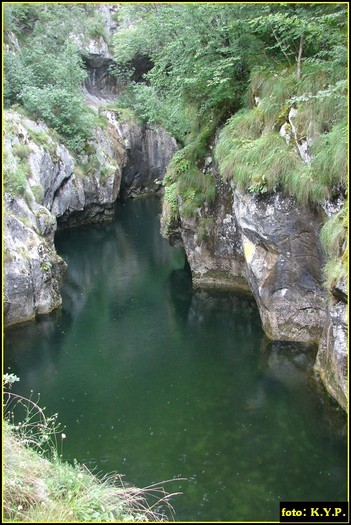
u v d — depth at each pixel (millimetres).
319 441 6828
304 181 8328
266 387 8312
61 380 9102
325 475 6160
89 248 19859
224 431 7211
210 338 10570
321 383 8047
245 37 10555
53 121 21141
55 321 12172
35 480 4473
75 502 4414
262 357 9352
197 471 6363
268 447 6762
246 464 6449
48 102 20859
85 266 17375
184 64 11516
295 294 9375
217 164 12398
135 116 29312
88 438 7199
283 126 9117
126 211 26891
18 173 13875
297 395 7965
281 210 8891
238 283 13078
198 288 13648
